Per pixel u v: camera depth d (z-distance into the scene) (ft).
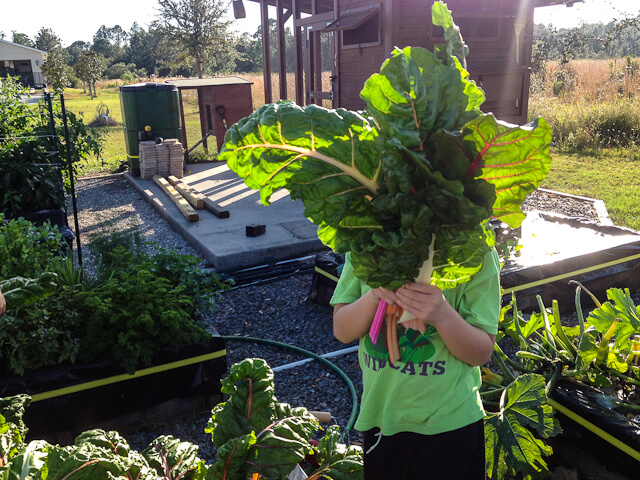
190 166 40.11
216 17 105.91
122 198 32.83
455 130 4.76
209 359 12.07
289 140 4.89
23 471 5.98
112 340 11.35
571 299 17.21
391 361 5.62
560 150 44.06
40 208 22.31
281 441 6.68
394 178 4.53
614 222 25.44
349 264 6.39
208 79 44.06
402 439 5.89
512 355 14.55
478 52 25.34
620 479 9.07
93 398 11.28
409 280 5.16
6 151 22.06
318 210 5.10
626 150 42.14
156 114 36.24
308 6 40.93
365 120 5.06
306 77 32.76
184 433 11.73
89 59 132.67
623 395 10.28
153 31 107.86
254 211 27.12
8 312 11.10
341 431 11.58
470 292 5.77
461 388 5.82
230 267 20.71
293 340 15.70
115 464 6.04
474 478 5.83
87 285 13.23
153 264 13.83
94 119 75.77
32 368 10.98
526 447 8.58
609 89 58.13
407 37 24.43
